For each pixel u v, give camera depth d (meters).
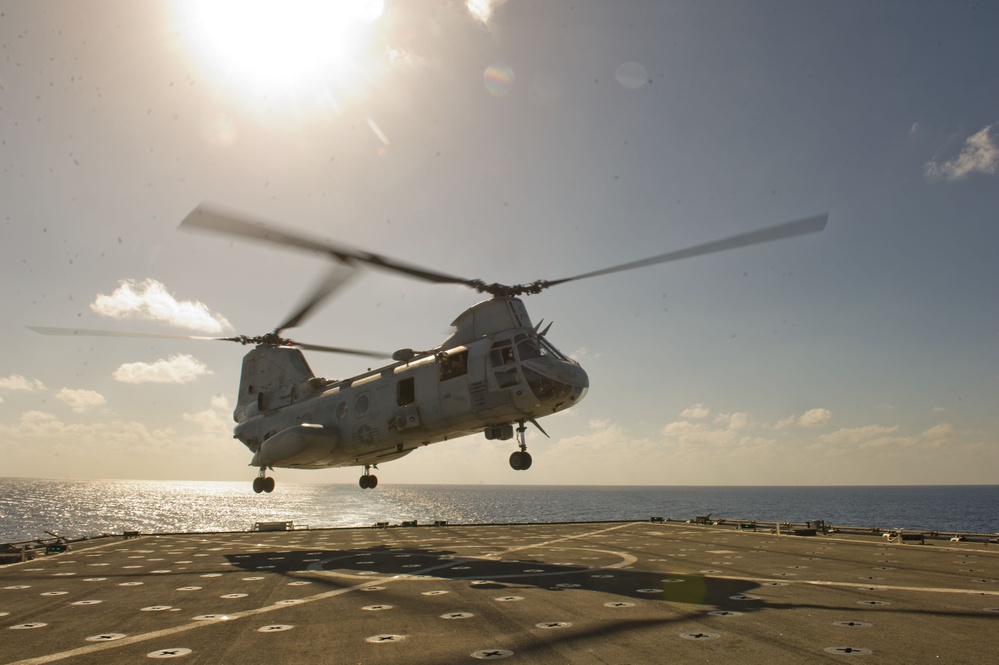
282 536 26.80
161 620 9.12
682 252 16.02
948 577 12.98
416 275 18.11
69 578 13.90
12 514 117.44
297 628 8.49
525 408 19.34
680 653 6.95
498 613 9.38
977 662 6.49
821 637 7.65
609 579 13.02
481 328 20.61
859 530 26.22
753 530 28.73
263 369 28.39
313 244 15.39
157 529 88.88
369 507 170.38
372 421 22.27
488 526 33.41
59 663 6.85
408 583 12.62
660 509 157.75
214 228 13.98
